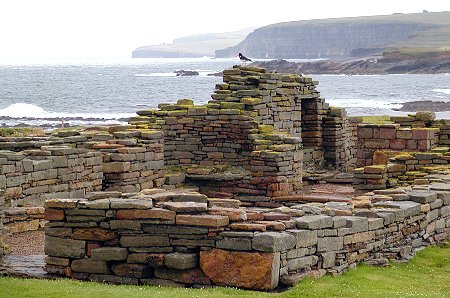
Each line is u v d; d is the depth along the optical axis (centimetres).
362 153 3994
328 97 15000
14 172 2641
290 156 3466
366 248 2252
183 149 3709
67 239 2047
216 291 1847
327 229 2091
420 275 2166
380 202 2530
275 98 3850
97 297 1705
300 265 1988
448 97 14725
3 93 17088
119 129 3512
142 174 3288
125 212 2000
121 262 2006
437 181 3006
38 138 3133
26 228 2611
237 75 3831
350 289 1895
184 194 2092
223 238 1933
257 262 1891
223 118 3647
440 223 2698
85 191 3017
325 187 3681
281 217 2044
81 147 3155
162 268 1980
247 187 3456
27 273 2052
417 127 3991
